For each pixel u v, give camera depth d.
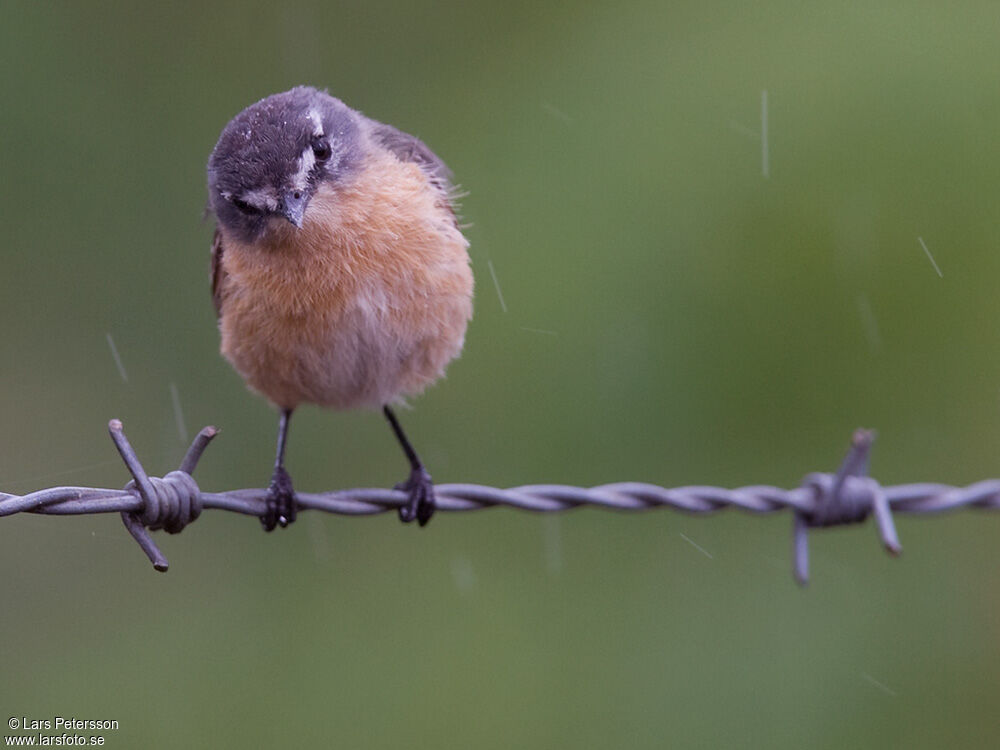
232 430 13.13
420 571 12.21
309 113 8.52
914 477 12.47
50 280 13.73
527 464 12.67
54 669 11.55
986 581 11.90
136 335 13.84
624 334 12.85
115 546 12.11
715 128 13.38
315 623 11.98
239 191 8.28
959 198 12.88
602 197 13.41
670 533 12.16
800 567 8.21
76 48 14.42
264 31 14.95
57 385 13.30
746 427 12.72
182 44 14.78
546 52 14.39
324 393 8.83
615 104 13.80
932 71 13.06
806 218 12.94
